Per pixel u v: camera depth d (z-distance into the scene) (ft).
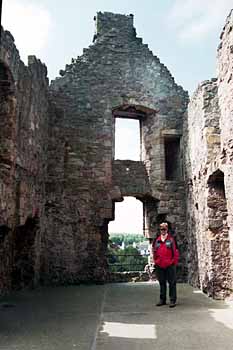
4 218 23.00
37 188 32.81
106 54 42.45
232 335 16.47
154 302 25.91
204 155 30.73
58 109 39.81
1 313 21.17
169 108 42.27
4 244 27.25
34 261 31.63
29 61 30.66
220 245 29.09
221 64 27.68
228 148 25.64
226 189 25.90
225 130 26.53
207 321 19.43
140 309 23.07
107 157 39.96
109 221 39.96
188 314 21.40
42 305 24.09
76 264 37.01
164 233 25.40
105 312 21.97
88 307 23.62
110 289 33.06
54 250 36.68
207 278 29.45
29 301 25.62
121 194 39.91
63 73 41.22
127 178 40.88
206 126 30.35
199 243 32.81
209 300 26.99
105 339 15.74
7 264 28.55
